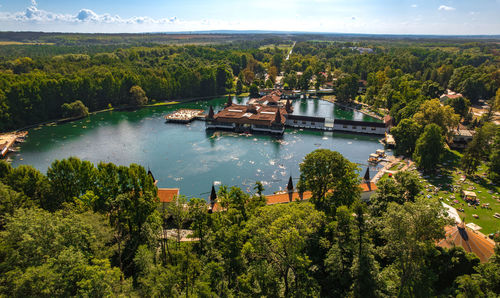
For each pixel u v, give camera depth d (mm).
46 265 39219
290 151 147625
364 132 174875
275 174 122875
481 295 43812
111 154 141875
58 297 37688
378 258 58781
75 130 176125
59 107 199750
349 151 146750
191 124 191875
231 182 116125
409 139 134125
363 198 95938
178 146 153375
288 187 95688
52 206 76375
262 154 143625
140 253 54188
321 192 76500
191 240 69625
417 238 45188
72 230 47688
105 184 75750
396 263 52406
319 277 55531
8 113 172625
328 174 72062
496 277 46156
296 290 48938
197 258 56875
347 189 72062
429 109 139750
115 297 39906
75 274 40594
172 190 90438
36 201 73750
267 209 54625
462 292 47719
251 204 73375
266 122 175500
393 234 45938
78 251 44781
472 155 109312
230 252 56219
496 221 82688
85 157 138000
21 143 154875
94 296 38375
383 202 71625
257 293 49281
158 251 64375
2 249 43062
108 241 59438
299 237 44938
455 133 141750
